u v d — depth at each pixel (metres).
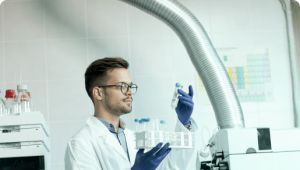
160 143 1.52
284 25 3.36
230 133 1.77
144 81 3.25
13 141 2.02
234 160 1.75
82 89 3.24
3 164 1.99
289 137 1.79
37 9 3.35
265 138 1.78
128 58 3.28
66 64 3.27
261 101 3.25
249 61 3.30
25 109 2.18
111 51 3.29
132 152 1.92
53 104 3.21
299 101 3.21
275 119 3.23
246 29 3.34
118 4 3.36
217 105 2.25
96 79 1.85
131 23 3.33
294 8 3.33
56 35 3.31
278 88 3.28
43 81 3.24
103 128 1.83
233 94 2.27
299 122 3.18
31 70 3.26
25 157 2.00
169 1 2.68
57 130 3.17
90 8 3.36
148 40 3.31
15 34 3.31
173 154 1.95
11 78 3.24
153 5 2.69
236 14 3.37
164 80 3.25
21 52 3.28
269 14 3.34
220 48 3.30
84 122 3.19
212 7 3.37
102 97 1.84
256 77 3.28
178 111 1.91
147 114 3.20
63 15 3.35
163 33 3.32
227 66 3.28
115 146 1.80
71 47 3.30
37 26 3.32
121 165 1.77
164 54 3.29
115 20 3.33
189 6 3.37
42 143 2.06
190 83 3.25
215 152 2.04
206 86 2.39
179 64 3.28
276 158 1.77
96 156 1.78
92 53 3.29
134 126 3.18
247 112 3.23
